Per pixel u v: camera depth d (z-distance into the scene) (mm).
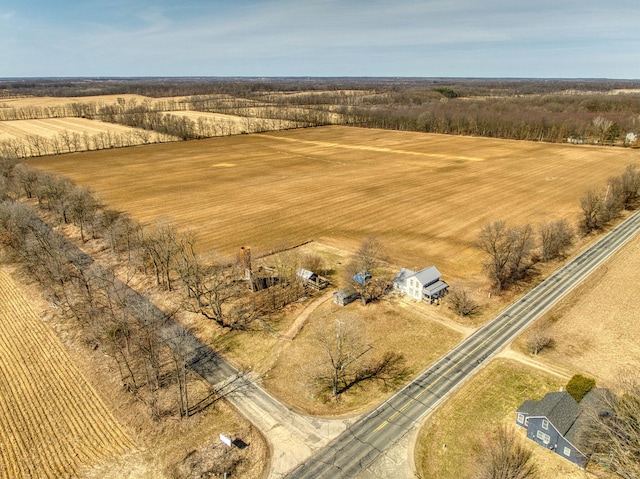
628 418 37781
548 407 42000
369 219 106125
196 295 68375
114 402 49469
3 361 57125
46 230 94125
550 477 38688
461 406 47469
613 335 59562
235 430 45125
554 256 84000
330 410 47750
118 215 108375
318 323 63438
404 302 69125
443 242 91938
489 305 67750
